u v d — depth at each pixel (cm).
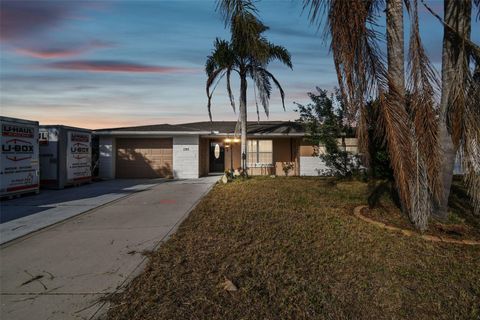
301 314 259
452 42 450
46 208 742
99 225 571
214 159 1758
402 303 278
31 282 326
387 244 420
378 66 390
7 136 868
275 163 1644
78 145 1208
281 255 390
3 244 458
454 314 259
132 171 1513
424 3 400
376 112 434
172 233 510
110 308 270
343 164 1123
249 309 266
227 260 378
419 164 430
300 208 684
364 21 366
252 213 639
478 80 401
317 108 1114
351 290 301
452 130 418
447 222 495
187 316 256
